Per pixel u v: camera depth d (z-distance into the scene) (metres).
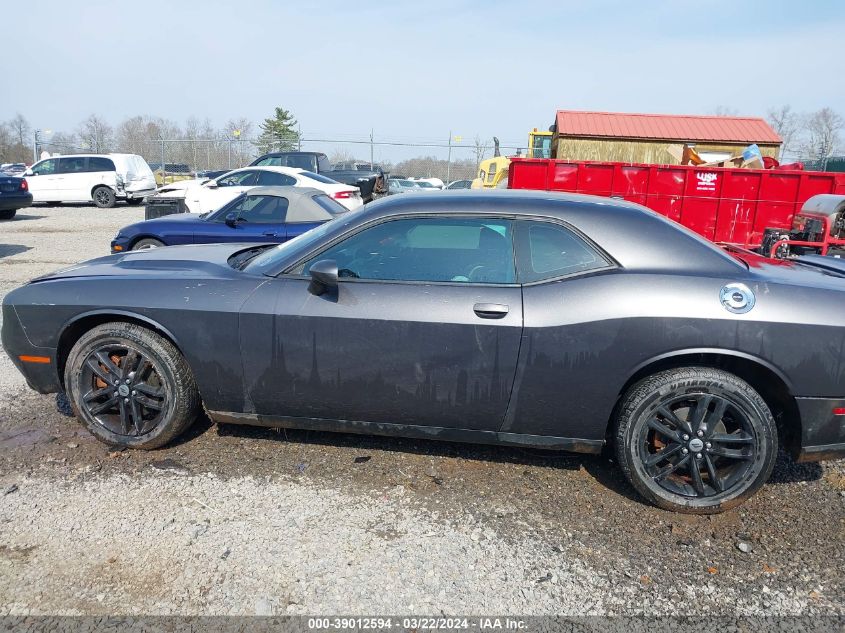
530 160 10.64
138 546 2.64
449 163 28.48
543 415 3.03
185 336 3.24
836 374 2.79
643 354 2.86
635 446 2.94
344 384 3.14
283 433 3.70
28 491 3.05
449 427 3.16
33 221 16.45
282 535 2.74
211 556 2.59
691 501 2.94
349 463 3.38
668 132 17.06
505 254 3.06
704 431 2.89
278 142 29.03
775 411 3.05
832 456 2.91
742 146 16.69
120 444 3.44
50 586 2.40
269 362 3.18
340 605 2.33
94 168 20.61
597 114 18.02
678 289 2.85
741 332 2.78
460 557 2.63
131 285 3.36
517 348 2.94
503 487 3.19
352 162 30.73
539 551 2.69
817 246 8.63
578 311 2.89
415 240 3.15
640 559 2.65
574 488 3.20
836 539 2.81
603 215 3.07
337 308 3.08
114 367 3.37
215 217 7.68
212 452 3.47
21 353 3.49
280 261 3.30
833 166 23.52
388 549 2.66
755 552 2.71
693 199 10.27
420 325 2.99
